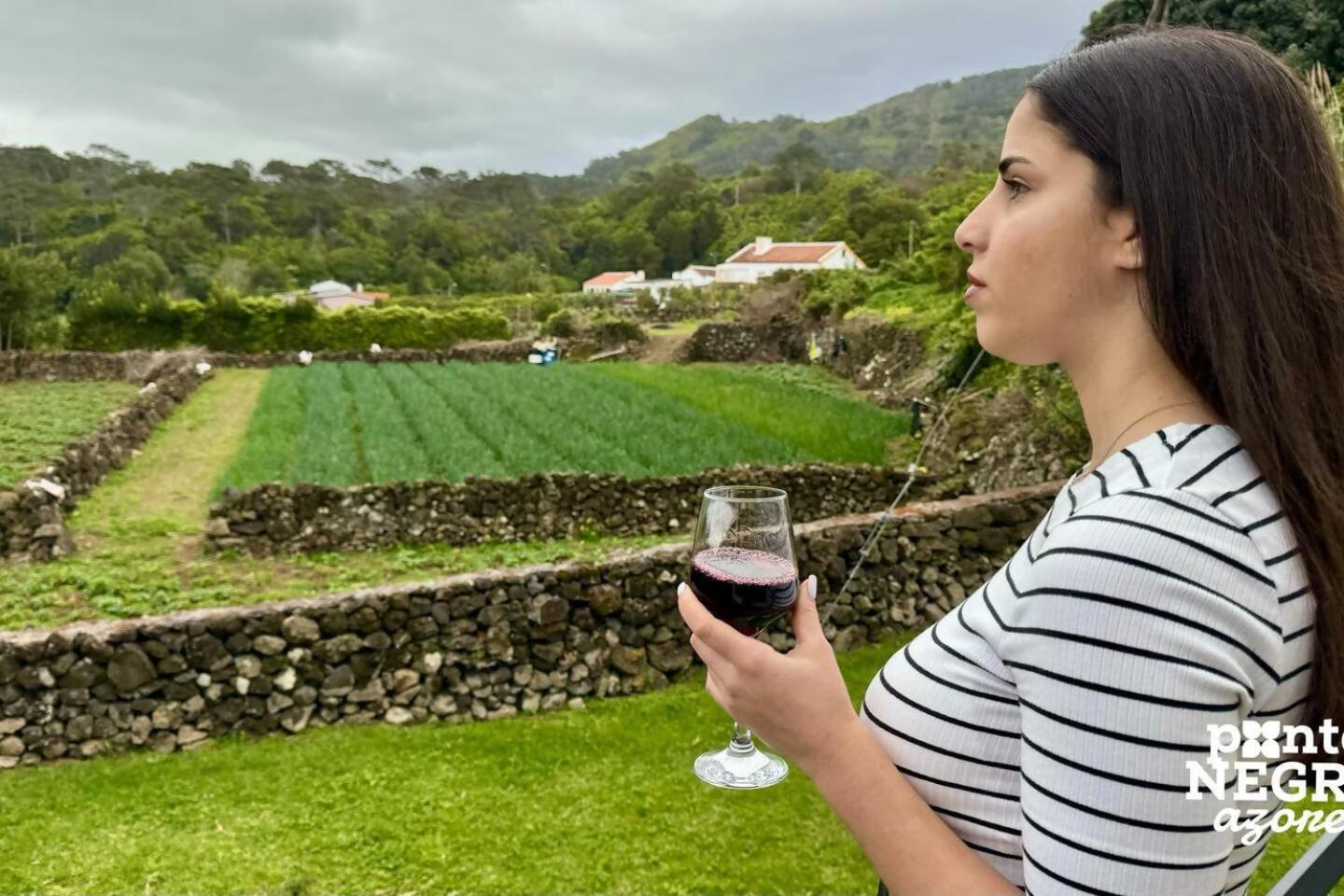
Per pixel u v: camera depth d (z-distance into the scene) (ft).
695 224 347.15
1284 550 2.81
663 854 13.30
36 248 260.42
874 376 72.95
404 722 18.19
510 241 346.74
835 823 14.08
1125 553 2.74
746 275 231.30
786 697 3.37
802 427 54.75
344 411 64.44
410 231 323.16
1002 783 3.34
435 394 74.59
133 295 113.29
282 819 14.42
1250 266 2.84
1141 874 2.66
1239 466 2.92
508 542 34.63
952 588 23.44
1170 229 2.94
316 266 287.48
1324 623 2.81
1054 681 2.84
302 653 18.07
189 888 12.50
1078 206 3.17
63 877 12.76
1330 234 2.91
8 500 32.27
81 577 29.17
